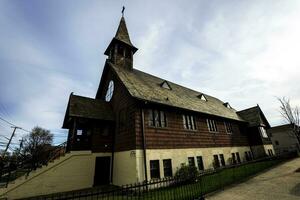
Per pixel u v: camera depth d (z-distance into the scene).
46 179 10.58
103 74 18.12
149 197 8.32
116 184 12.12
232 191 8.55
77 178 11.52
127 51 19.17
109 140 13.69
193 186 9.60
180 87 22.06
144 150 10.91
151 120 12.49
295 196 7.13
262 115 26.61
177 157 12.73
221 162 17.05
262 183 9.62
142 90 13.36
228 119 20.72
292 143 46.28
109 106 15.64
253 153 23.14
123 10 22.33
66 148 13.76
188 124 15.26
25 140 46.50
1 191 9.29
